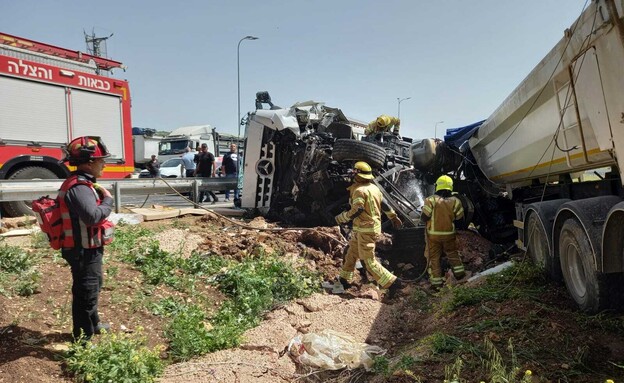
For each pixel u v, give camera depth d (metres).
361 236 5.96
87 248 3.70
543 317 4.04
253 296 5.40
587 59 4.02
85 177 3.70
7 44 9.16
